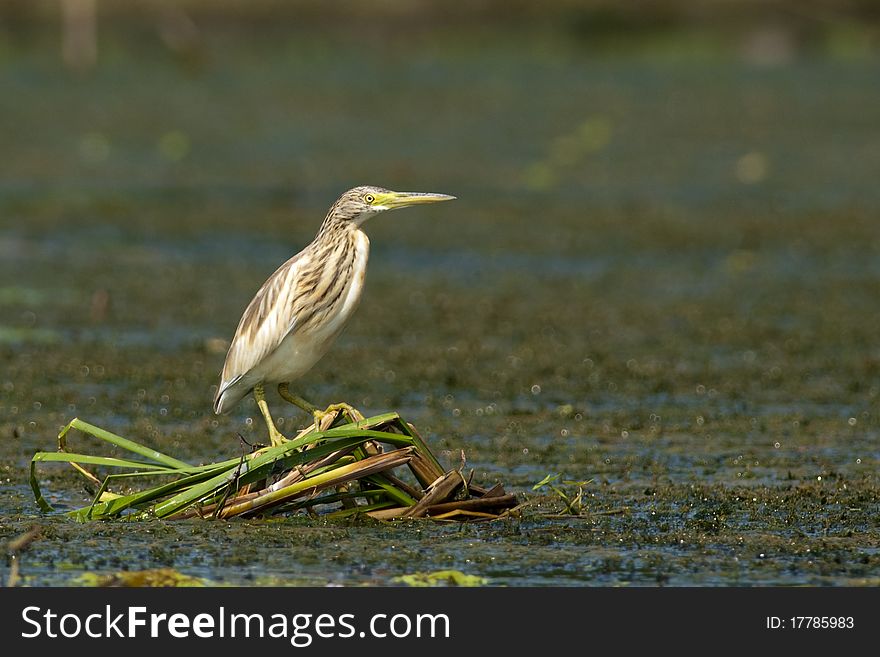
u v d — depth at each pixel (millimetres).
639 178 28172
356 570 8508
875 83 40875
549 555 8844
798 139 32531
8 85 39062
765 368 15172
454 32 49344
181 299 18375
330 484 9344
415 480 11039
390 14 49688
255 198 25797
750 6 49219
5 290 18594
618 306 18344
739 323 17375
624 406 13562
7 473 10945
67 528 9297
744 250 22078
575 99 38250
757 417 13148
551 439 12289
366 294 18891
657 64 44938
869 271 20594
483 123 34594
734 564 8703
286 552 8820
